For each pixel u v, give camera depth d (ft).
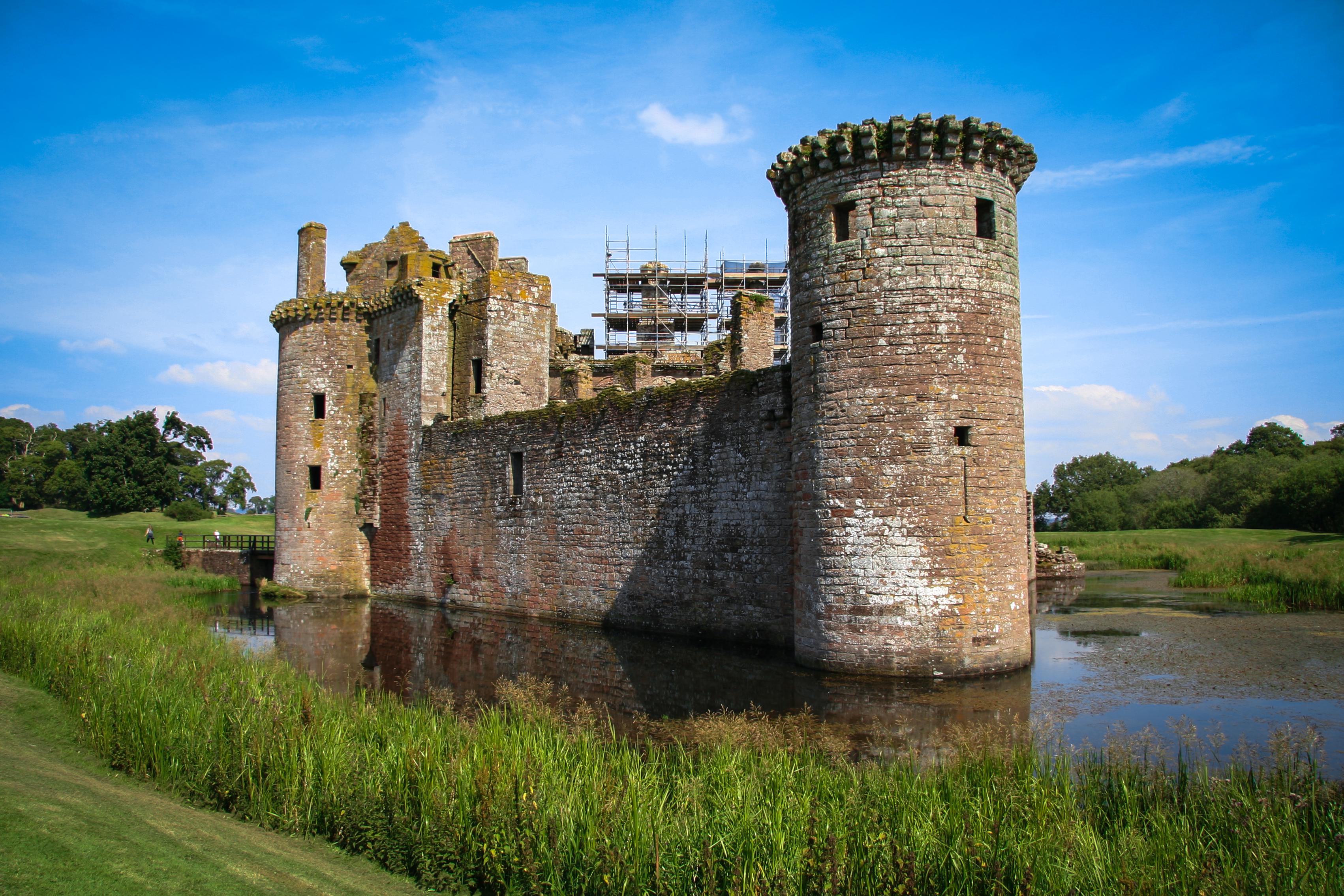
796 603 56.44
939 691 46.26
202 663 47.09
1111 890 21.44
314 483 110.93
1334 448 265.75
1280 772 27.45
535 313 107.04
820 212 55.01
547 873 23.94
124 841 25.00
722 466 68.33
